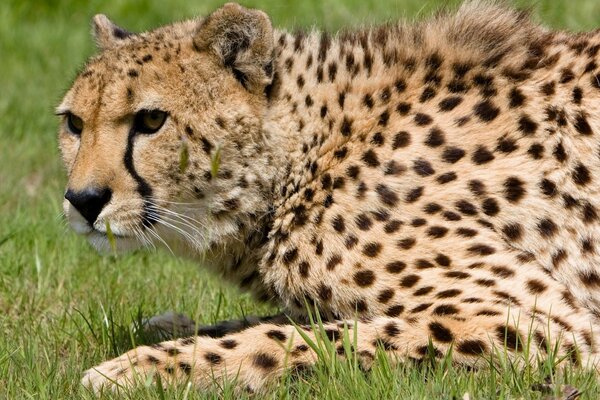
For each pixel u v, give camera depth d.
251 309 12.73
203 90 10.66
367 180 10.39
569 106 10.62
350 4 25.61
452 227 10.22
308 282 10.45
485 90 10.70
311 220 10.49
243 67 10.69
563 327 9.77
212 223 10.85
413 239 10.18
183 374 9.65
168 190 10.72
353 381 9.11
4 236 15.10
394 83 10.75
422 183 10.35
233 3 10.64
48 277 13.61
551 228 10.45
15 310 12.77
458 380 9.12
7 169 18.86
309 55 11.01
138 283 13.67
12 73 24.27
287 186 10.67
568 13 23.03
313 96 10.77
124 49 10.97
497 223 10.36
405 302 10.02
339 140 10.58
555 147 10.55
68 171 11.26
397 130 10.54
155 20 27.16
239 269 11.23
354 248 10.25
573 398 8.79
